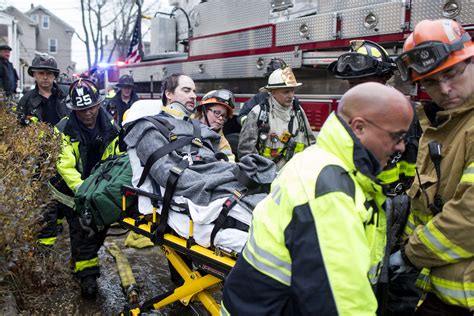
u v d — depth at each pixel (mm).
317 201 1467
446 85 1818
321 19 4797
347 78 2820
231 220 2539
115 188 3176
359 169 1505
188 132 3121
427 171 1983
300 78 5340
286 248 1545
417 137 2398
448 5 3729
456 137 1843
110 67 11461
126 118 3281
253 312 1622
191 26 7410
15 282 2863
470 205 1648
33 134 3383
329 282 1419
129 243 4863
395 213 2035
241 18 6145
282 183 1601
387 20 4176
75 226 3619
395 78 3943
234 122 6762
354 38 4480
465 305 1785
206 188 2639
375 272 1625
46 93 4840
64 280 3441
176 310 3549
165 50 8922
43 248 3330
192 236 2633
